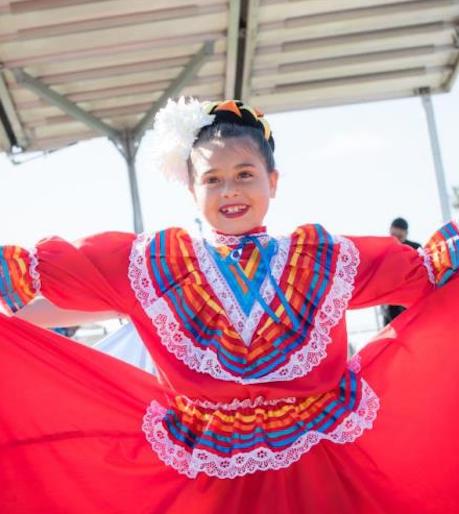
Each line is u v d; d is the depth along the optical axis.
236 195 2.53
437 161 8.30
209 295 2.46
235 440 2.38
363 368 2.60
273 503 2.35
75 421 2.44
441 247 2.58
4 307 2.39
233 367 2.40
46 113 8.33
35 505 2.37
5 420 2.41
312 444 2.39
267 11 7.20
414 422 2.53
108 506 2.39
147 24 7.17
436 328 2.58
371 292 2.55
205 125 2.61
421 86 8.48
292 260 2.52
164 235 2.51
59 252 2.43
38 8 6.81
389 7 7.37
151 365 3.72
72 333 6.83
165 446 2.42
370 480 2.46
